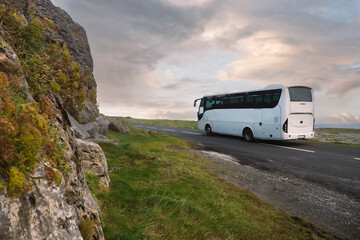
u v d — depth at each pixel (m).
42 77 2.91
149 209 4.40
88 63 15.09
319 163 11.00
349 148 15.05
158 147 13.81
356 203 6.61
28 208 1.64
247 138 18.48
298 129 15.84
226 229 4.55
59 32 11.55
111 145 9.09
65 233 1.96
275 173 9.38
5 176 1.51
